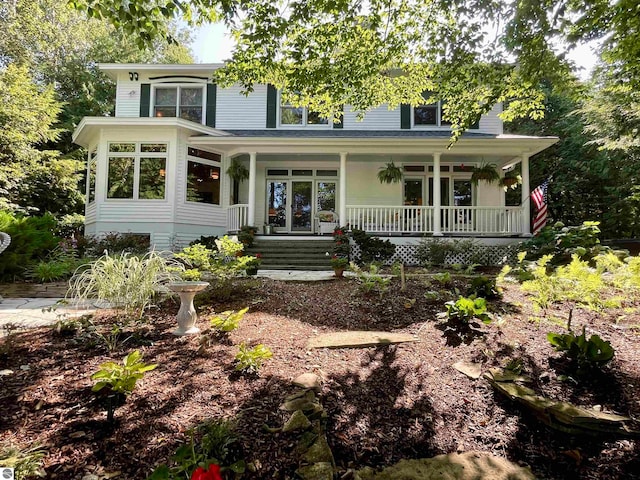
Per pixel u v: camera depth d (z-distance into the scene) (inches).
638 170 543.8
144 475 66.8
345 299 188.1
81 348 117.9
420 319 158.2
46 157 597.3
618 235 630.5
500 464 79.6
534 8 175.3
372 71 238.5
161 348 121.1
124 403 87.0
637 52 186.5
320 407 90.5
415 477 74.5
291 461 73.9
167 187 405.1
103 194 404.2
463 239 390.9
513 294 188.4
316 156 481.4
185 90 496.7
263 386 98.8
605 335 136.7
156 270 148.2
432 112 496.1
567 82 211.2
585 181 633.6
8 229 268.5
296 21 193.9
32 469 63.8
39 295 215.5
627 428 85.9
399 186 493.7
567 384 105.0
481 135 453.4
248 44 204.1
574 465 79.3
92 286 143.3
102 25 757.3
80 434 75.9
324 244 391.9
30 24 639.8
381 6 209.6
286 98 256.2
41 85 718.5
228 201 459.2
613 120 453.4
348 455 79.4
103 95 764.6
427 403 98.5
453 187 497.0
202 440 71.9
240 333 137.2
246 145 419.2
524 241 394.6
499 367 116.0
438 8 203.3
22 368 101.6
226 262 237.9
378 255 384.8
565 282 165.8
